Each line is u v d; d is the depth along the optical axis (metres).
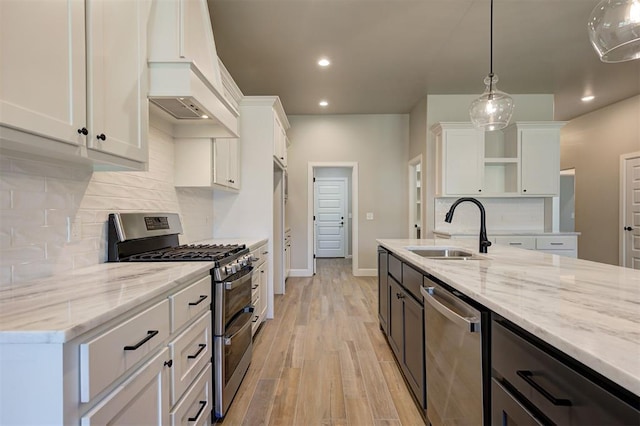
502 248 2.50
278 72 4.00
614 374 0.59
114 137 1.35
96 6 1.23
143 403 1.08
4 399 0.78
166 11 1.70
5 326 0.78
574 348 0.69
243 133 3.59
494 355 1.08
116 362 0.94
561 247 4.24
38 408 0.77
